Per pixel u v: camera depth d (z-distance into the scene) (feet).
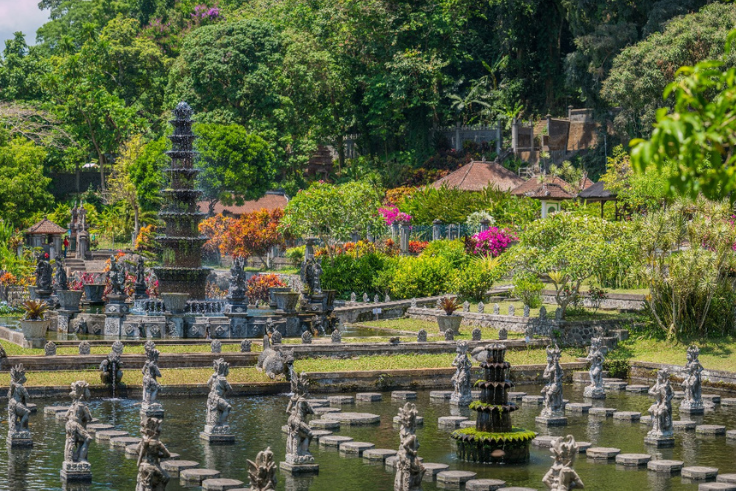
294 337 150.20
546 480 68.18
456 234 221.05
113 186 291.58
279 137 317.83
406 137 341.00
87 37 357.00
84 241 241.76
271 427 99.96
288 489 76.69
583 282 178.40
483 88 334.24
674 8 253.85
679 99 32.94
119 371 115.14
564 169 270.87
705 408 116.88
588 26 286.87
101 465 82.58
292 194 316.40
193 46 324.80
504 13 326.65
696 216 150.20
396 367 130.62
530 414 111.86
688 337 145.38
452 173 285.64
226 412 93.25
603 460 89.35
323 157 335.47
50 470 80.79
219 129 278.46
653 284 148.15
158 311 154.10
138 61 366.63
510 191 234.58
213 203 271.49
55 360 117.50
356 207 204.64
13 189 282.77
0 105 307.78
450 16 328.49
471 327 164.14
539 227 153.89
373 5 327.67
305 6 352.28
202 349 132.36
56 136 321.32
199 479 79.00
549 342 146.82
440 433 99.86
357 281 191.52
